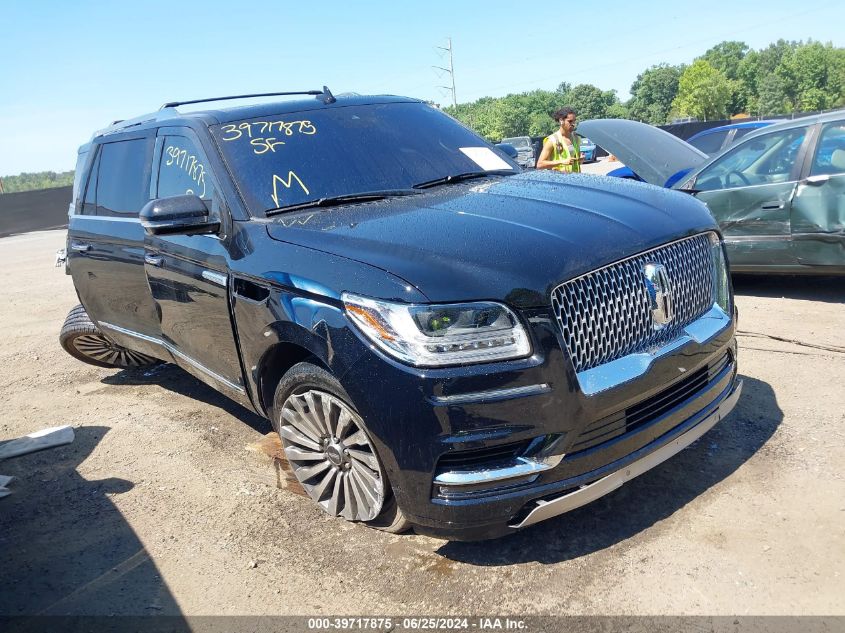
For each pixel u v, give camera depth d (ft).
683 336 9.46
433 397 8.05
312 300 9.18
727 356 10.61
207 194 11.93
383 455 8.69
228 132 12.34
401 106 14.30
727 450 11.34
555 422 8.14
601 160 98.78
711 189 20.94
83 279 16.44
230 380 11.97
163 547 10.52
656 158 23.63
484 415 8.00
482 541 9.78
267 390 11.11
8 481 13.15
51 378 19.85
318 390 9.76
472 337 8.04
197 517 11.25
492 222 9.41
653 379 8.80
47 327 26.45
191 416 15.64
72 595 9.60
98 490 12.55
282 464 12.54
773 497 9.94
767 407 12.74
